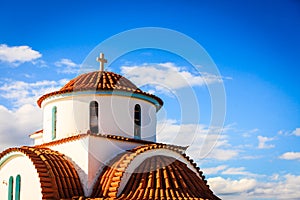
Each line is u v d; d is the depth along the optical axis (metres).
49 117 29.27
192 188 25.27
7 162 27.38
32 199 25.09
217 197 26.47
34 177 25.12
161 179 24.97
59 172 25.41
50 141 28.77
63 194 24.58
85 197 24.44
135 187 24.48
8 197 26.91
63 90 28.30
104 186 24.88
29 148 26.92
